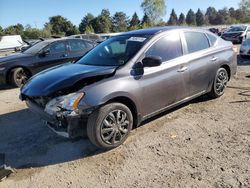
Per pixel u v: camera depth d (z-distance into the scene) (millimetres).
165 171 3729
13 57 9453
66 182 3689
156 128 4996
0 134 5293
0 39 29656
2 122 5914
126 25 87375
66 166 4047
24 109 6684
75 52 10148
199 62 5562
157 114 5059
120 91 4250
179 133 4766
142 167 3865
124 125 4398
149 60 4477
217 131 4750
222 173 3588
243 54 12109
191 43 5574
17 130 5422
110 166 3955
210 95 6234
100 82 4203
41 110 4301
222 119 5219
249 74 8727
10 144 4848
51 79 4449
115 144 4340
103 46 5430
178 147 4309
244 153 4008
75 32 79812
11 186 3682
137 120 4609
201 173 3621
